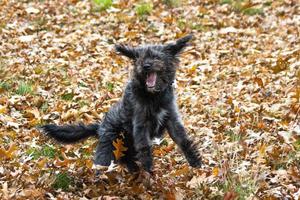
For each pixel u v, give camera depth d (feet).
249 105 41.14
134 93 31.76
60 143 33.55
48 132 33.01
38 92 46.14
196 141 36.22
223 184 28.76
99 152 32.81
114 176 31.01
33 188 29.14
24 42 59.52
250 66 51.13
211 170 31.48
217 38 61.98
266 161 31.83
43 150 36.11
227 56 56.29
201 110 41.86
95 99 45.62
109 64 54.29
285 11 68.80
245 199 26.99
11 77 48.80
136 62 31.55
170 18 66.39
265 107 39.93
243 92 44.34
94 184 30.83
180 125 32.24
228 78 49.16
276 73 48.57
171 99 32.27
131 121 32.09
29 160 34.04
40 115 42.24
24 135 38.32
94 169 31.60
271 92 43.42
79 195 29.63
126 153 32.99
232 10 70.33
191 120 39.83
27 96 44.88
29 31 63.93
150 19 67.05
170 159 34.60
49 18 67.46
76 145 37.17
